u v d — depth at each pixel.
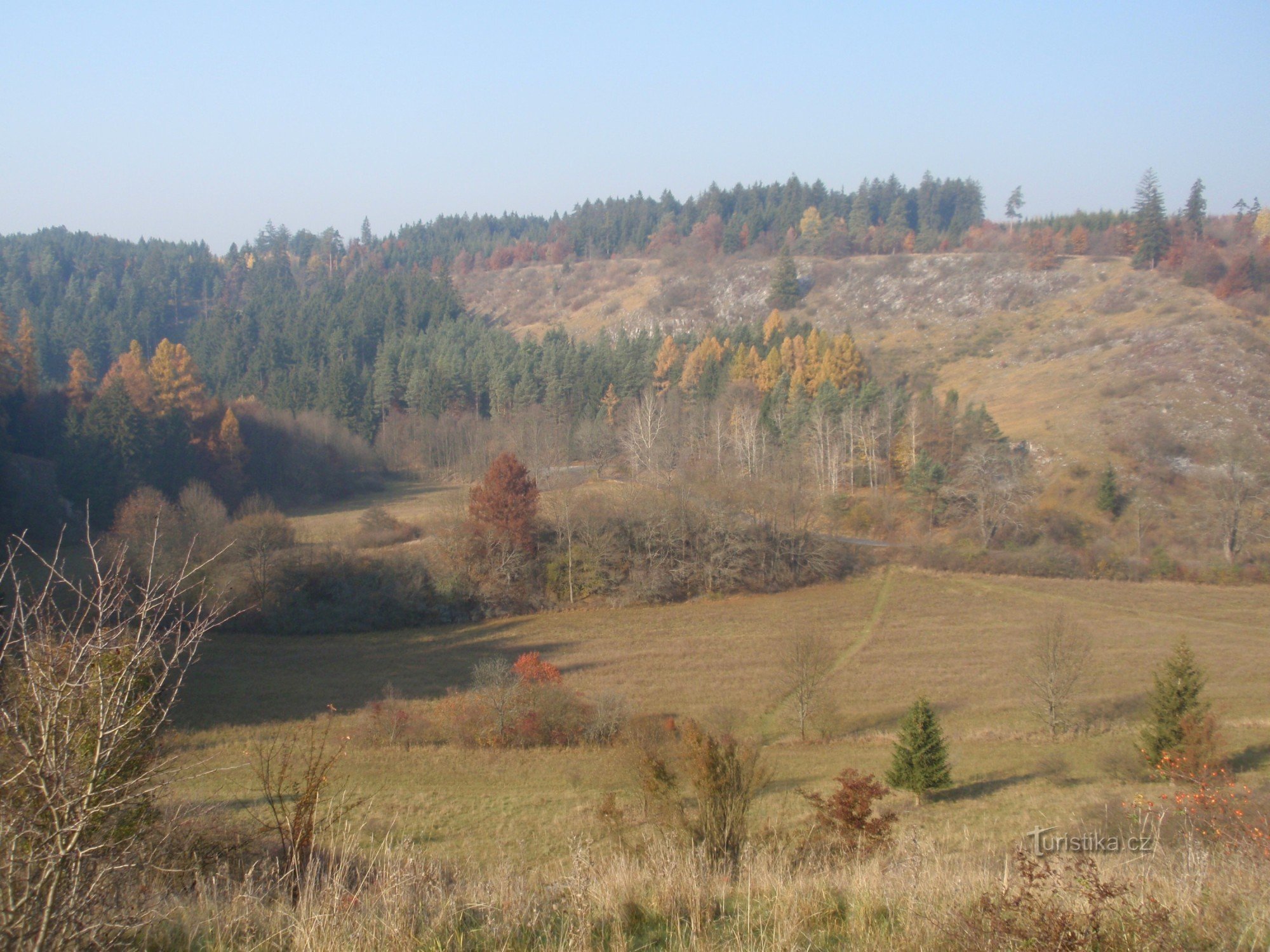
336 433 78.38
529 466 66.81
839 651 37.41
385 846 6.59
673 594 47.19
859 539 56.09
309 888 5.39
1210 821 9.09
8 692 4.15
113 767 4.33
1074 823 13.58
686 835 9.28
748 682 32.88
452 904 5.48
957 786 21.48
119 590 4.68
